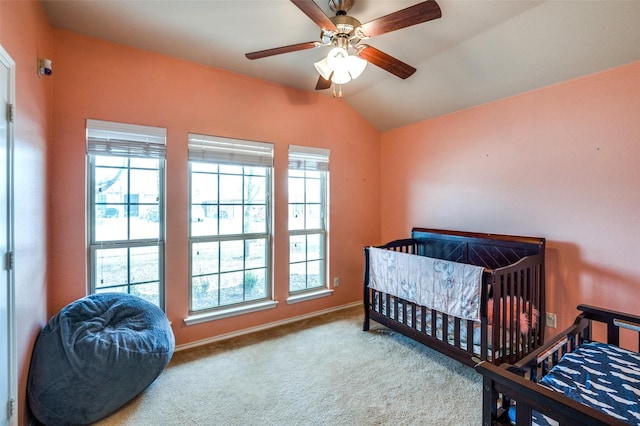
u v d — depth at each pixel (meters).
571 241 2.28
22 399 1.51
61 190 2.11
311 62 2.63
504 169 2.69
